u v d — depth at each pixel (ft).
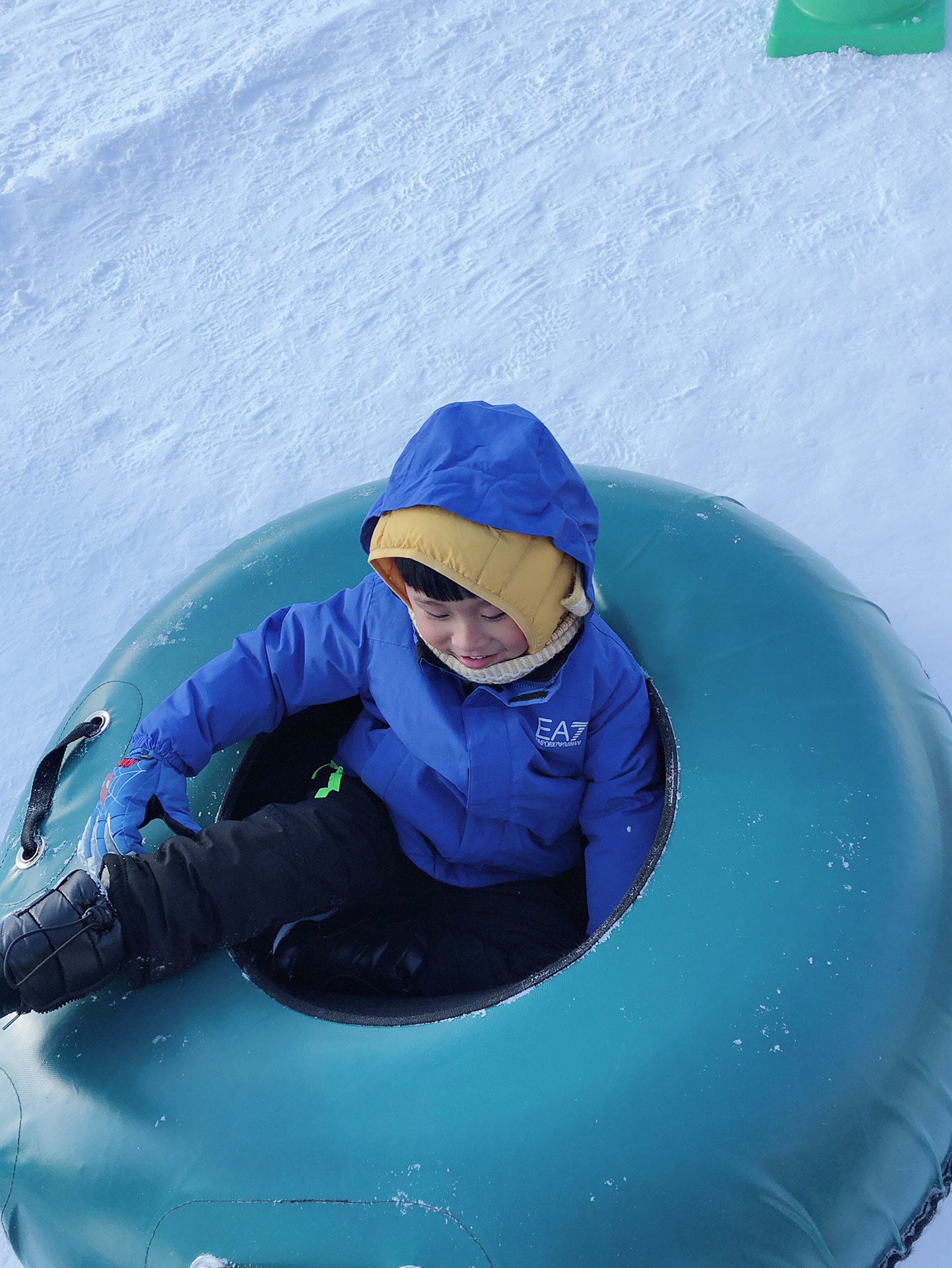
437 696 3.99
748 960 3.39
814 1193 3.12
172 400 7.95
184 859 3.68
